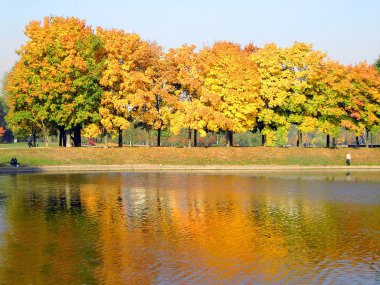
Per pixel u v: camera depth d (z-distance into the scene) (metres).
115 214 34.16
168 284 20.53
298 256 24.45
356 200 40.50
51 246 25.98
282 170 69.19
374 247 26.11
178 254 24.69
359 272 22.11
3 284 20.58
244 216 33.81
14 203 38.09
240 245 26.39
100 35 73.88
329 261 23.66
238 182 52.50
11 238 27.59
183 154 73.81
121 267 22.62
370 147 88.19
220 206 37.44
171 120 75.12
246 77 75.50
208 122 74.69
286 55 79.25
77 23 74.06
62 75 69.12
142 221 31.97
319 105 79.62
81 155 70.81
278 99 76.88
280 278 21.27
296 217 33.56
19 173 61.09
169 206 37.34
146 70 74.50
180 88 78.25
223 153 74.88
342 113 80.06
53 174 59.88
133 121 78.69
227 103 76.06
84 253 24.80
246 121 76.69
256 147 78.06
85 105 70.81
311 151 78.75
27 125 75.25
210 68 76.12
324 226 30.88
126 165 68.12
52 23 73.31
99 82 72.50
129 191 44.84
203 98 74.38
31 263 23.20
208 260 23.72
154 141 128.50
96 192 44.09
